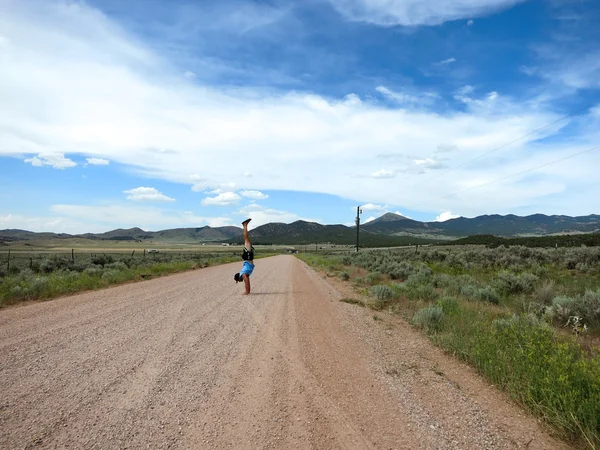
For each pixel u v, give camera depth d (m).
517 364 5.11
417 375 5.46
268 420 3.85
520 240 58.53
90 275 18.14
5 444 3.22
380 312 10.64
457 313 8.85
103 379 4.83
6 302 10.85
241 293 13.48
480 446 3.54
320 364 5.75
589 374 4.57
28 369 5.16
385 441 3.54
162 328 7.73
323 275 24.02
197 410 4.01
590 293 8.86
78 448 3.20
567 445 3.65
